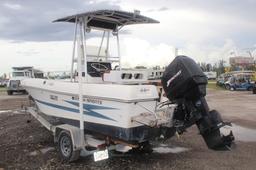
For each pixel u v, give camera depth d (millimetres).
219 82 46906
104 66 8250
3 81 49500
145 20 8273
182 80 6215
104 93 6641
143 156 7750
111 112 6570
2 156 7770
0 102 20594
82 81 7473
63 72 8828
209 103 21062
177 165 7047
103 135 6973
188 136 9891
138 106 6371
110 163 7188
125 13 7496
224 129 6562
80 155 7258
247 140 9492
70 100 7656
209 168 6855
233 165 7059
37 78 9289
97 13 7371
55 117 8320
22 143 9023
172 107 6578
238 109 17375
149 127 6516
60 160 7383
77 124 7523
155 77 7176
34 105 9906
